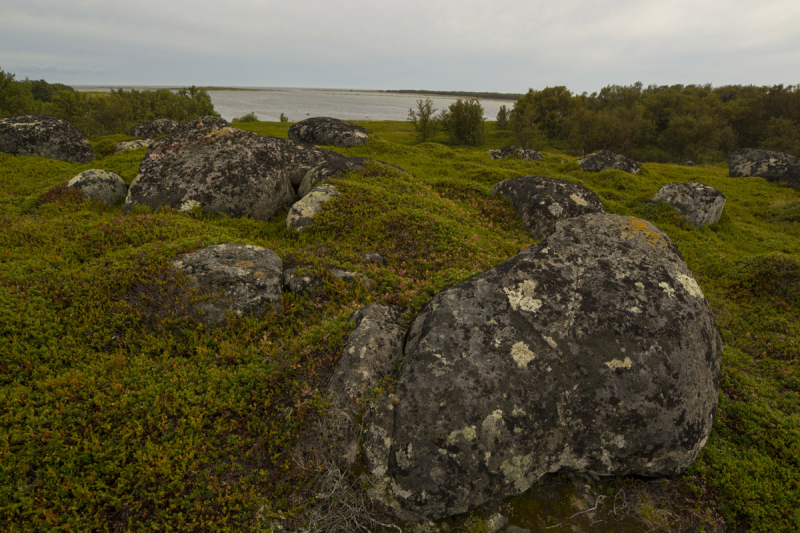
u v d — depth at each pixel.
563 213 15.02
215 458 5.27
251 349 7.07
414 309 7.60
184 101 87.31
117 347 7.14
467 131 75.56
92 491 4.79
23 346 6.73
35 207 13.95
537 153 36.88
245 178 14.02
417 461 5.02
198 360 6.90
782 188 29.50
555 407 5.39
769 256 12.70
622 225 7.37
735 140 71.56
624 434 5.37
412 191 16.14
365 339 6.37
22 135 21.73
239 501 4.92
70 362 6.71
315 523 4.79
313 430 5.45
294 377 6.20
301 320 8.11
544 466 5.35
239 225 13.06
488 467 5.04
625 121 71.19
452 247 11.66
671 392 5.48
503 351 5.66
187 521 4.74
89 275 8.38
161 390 6.11
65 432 5.28
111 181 15.62
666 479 5.73
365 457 5.27
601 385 5.46
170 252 9.11
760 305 11.31
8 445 5.01
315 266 9.41
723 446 6.42
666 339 5.73
